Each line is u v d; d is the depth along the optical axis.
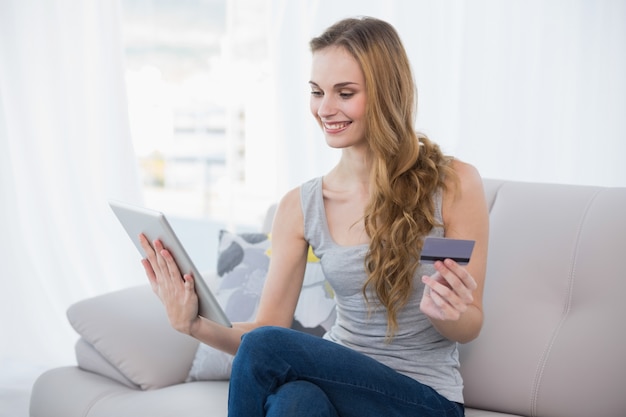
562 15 2.63
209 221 3.88
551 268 1.81
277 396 1.42
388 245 1.64
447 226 1.68
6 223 3.32
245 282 2.14
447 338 1.66
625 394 1.64
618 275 1.73
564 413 1.69
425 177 1.69
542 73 2.66
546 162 2.69
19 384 3.06
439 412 1.56
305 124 2.98
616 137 2.61
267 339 1.46
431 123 2.81
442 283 1.47
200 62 3.58
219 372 2.01
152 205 3.87
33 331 3.33
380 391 1.52
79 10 3.27
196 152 3.72
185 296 1.64
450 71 2.79
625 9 2.55
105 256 3.35
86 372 2.07
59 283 3.36
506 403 1.76
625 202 1.80
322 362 1.49
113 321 2.06
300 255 1.86
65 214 3.36
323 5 2.91
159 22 3.55
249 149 3.29
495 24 2.70
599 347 1.69
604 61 2.60
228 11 3.28
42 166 3.35
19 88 3.32
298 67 2.96
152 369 2.00
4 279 3.33
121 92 3.24
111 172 3.29
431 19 2.78
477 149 2.75
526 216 1.89
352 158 1.78
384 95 1.67
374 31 1.68
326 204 1.82
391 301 1.63
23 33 3.31
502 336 1.80
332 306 2.05
